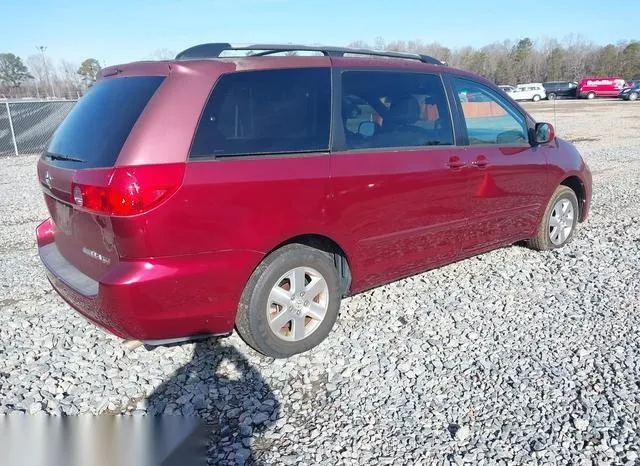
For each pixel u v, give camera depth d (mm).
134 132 2955
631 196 8742
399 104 4047
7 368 3500
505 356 3562
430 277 5004
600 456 2604
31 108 17766
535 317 4141
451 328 3980
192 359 3602
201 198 3012
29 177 12242
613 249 5793
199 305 3127
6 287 4961
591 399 3057
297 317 3598
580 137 19188
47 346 3781
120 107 3189
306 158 3445
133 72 3352
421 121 4176
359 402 3104
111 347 3762
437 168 4164
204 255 3080
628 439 2717
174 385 3314
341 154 3623
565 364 3441
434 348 3689
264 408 3076
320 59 3678
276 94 3412
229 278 3195
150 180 2863
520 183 4977
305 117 3508
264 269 3387
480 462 2584
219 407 3100
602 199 8578
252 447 2752
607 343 3703
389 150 3902
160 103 3018
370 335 3891
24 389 3260
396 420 2928
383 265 4039
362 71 3865
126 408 3107
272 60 3453
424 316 4184
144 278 2902
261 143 3295
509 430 2811
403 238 4078
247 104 3287
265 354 3555
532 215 5281
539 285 4785
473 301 4457
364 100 3832
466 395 3135
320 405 3090
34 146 17750
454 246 4535
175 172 2938
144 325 2986
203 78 3146
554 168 5340
